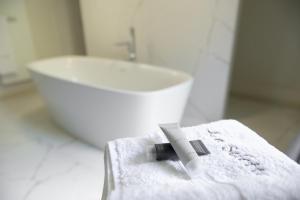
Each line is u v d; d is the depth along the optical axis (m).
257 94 2.79
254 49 2.64
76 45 3.40
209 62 2.03
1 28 2.58
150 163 0.68
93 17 2.69
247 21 2.57
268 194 0.57
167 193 0.57
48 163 1.71
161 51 2.27
